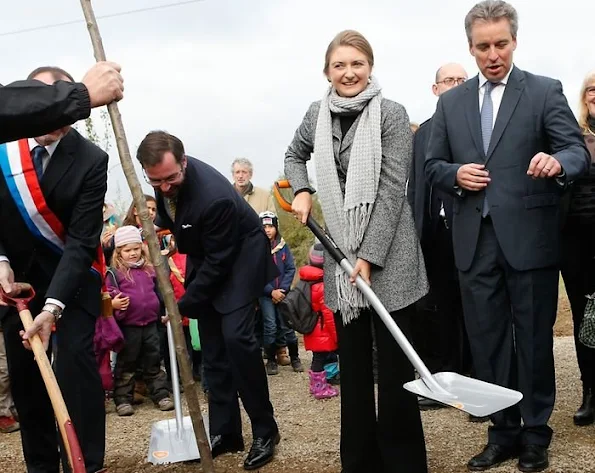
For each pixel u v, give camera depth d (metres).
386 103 3.30
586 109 4.05
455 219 3.55
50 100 2.35
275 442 4.00
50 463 3.46
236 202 3.81
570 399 4.64
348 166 3.25
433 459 3.70
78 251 3.21
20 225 3.24
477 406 2.93
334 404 5.19
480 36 3.39
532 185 3.38
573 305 4.09
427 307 4.84
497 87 3.49
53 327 3.19
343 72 3.26
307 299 5.53
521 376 3.46
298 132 3.53
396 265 3.22
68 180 3.22
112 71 2.49
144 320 5.43
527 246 3.36
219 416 4.05
